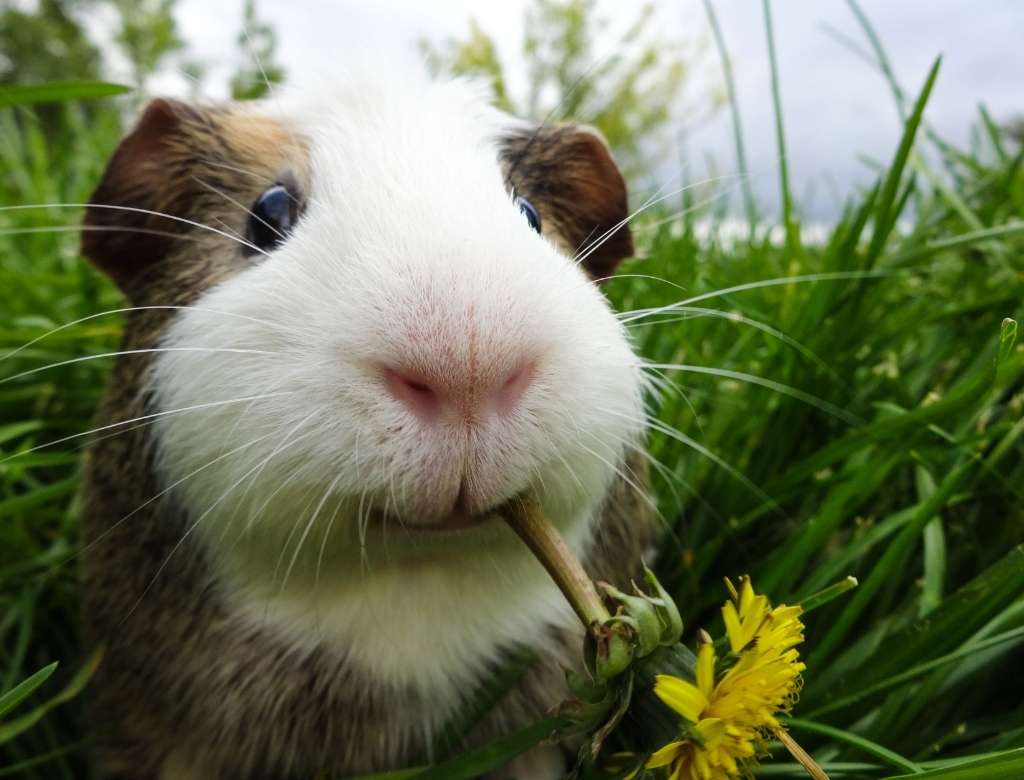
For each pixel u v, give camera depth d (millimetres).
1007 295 131
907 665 88
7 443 148
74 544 134
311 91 103
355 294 72
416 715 96
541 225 105
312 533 79
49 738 118
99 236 107
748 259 199
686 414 137
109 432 105
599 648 61
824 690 95
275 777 100
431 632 91
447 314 70
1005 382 116
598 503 94
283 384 72
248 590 92
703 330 158
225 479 80
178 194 102
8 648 128
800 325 134
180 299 94
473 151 95
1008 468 121
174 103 104
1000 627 86
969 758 78
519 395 73
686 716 58
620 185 118
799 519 125
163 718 102
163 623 98
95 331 145
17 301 175
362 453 70
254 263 90
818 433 133
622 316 97
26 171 273
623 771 79
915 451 115
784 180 142
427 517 73
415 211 78
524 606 96
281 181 93
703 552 119
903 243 159
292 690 95
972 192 174
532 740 77
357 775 98
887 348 137
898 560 105
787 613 61
